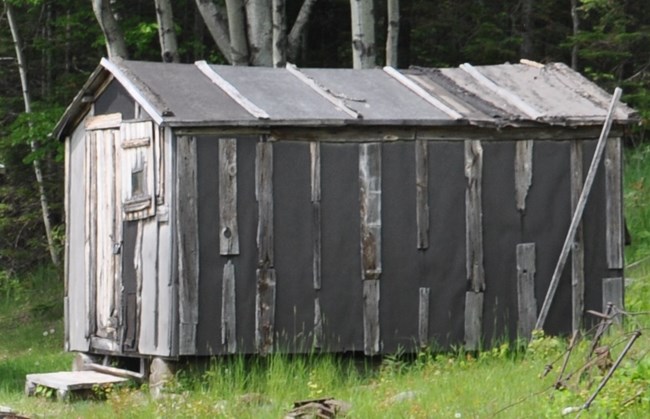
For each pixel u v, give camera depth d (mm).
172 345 27234
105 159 30047
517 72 32062
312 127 28188
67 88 49750
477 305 29312
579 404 20250
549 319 29812
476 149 29391
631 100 46281
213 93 28781
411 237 28922
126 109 29312
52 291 50969
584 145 30219
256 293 27797
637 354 24656
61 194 53469
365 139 28672
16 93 56875
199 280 27438
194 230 27422
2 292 52188
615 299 30391
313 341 28125
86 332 30609
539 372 24906
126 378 28812
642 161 44938
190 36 53406
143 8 53656
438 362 27953
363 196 28625
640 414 19391
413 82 30703
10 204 53812
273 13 38000
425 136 29062
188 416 23391
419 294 28922
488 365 27547
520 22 53375
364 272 28562
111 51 39000
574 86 31422
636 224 40656
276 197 28031
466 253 29281
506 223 29594
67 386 27828
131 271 28891
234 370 27219
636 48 48875
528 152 29750
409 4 53406
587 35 45594
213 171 27594
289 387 26297
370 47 36469
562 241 30000
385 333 28641
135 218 28688
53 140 45469
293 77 30438
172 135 27359
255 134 27891
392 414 21781
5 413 23953
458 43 54062
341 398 24656
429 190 29062
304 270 28188
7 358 40750
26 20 55344
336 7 54938
